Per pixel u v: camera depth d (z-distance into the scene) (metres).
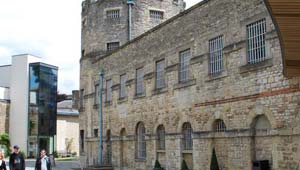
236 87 18.34
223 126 19.52
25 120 59.28
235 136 18.20
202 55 20.94
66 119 69.38
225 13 19.39
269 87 16.42
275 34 16.19
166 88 24.16
